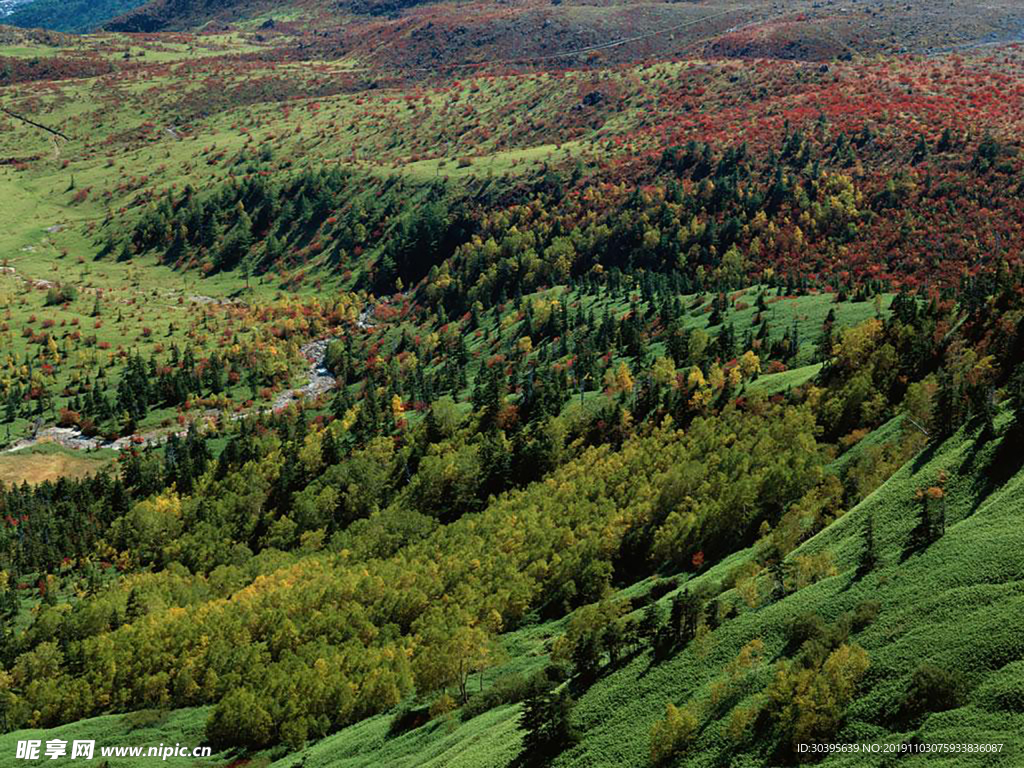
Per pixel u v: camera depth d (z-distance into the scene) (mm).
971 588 80625
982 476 102500
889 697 72938
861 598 89375
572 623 121875
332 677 132375
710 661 92500
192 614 164250
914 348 163500
